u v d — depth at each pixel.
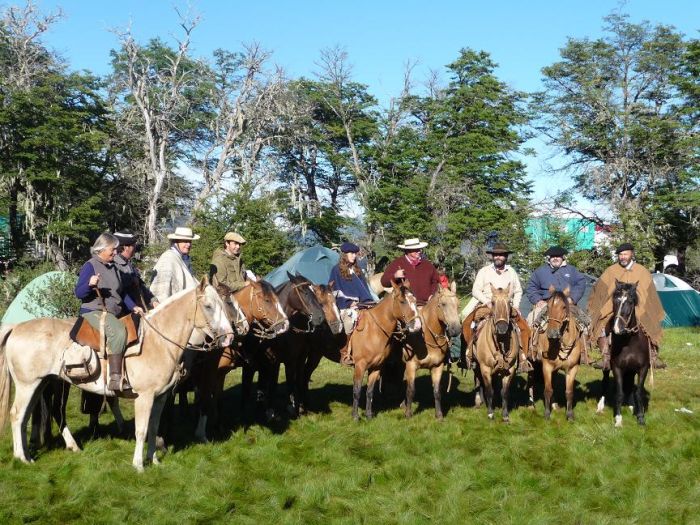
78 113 39.41
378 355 10.45
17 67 40.56
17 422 8.06
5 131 37.31
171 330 7.98
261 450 8.75
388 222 44.22
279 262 32.16
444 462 8.37
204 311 7.94
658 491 7.41
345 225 49.44
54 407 8.78
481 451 8.86
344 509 7.08
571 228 40.75
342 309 11.00
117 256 8.54
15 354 8.05
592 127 42.88
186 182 47.59
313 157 49.81
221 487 7.49
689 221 40.25
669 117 41.62
